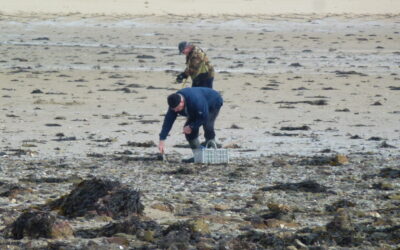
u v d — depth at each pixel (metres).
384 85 121.75
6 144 64.25
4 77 124.88
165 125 54.59
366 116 87.12
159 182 45.34
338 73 139.62
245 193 41.78
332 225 31.53
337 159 53.84
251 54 175.88
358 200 39.66
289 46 194.88
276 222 32.53
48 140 67.25
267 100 101.00
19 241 28.34
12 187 41.72
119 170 50.31
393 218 34.38
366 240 29.69
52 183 44.62
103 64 152.50
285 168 51.50
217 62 158.50
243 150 62.19
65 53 172.25
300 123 80.75
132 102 98.00
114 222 31.38
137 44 198.25
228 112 88.44
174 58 166.62
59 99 99.81
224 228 31.64
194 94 53.34
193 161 54.38
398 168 51.62
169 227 30.02
